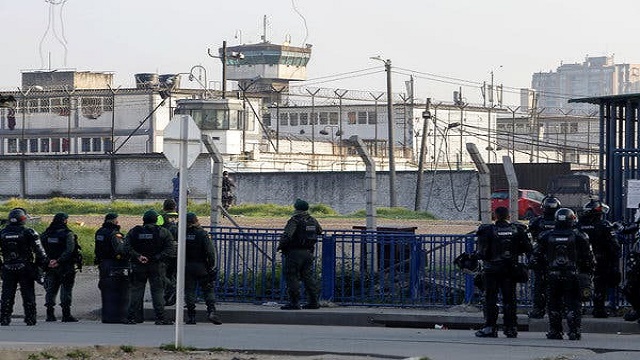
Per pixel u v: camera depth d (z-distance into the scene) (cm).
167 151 2795
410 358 2492
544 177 13338
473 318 3516
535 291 3459
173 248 3588
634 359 2653
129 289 3656
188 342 2970
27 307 3503
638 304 3341
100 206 10231
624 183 3678
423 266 3756
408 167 18562
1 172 14175
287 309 3728
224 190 10012
